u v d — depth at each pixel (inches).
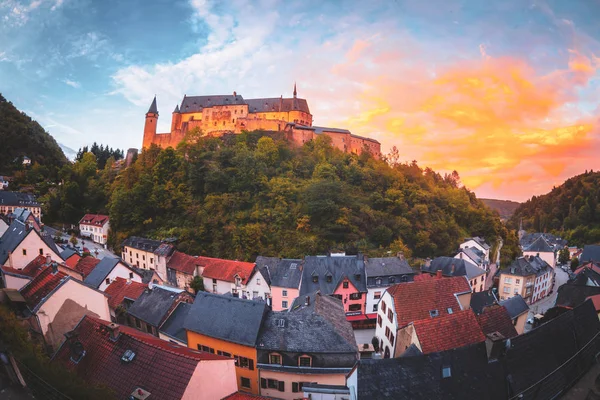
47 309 997.8
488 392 797.9
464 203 3823.8
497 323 1164.5
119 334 833.5
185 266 2459.4
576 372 941.2
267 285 2071.9
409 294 1403.8
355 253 2657.5
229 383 802.2
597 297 1407.5
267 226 2832.2
